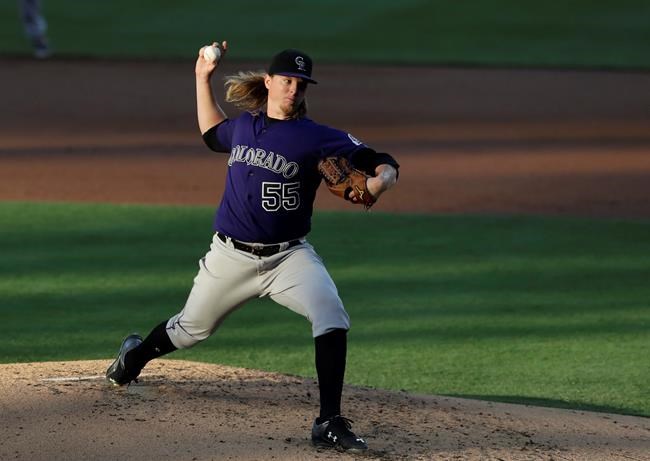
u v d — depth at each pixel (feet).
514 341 101.19
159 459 58.18
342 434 60.64
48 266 127.03
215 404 68.49
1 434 60.80
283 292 63.26
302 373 90.79
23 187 178.70
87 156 210.59
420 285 120.57
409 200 172.04
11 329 102.06
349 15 417.08
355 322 106.93
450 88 305.32
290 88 61.77
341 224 152.46
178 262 129.70
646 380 90.38
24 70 327.06
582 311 111.45
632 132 244.83
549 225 153.79
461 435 66.39
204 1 438.81
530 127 250.98
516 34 386.93
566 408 81.76
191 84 308.81
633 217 160.56
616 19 407.23
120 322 104.94
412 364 94.17
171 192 176.35
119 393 69.36
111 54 355.36
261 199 61.98
